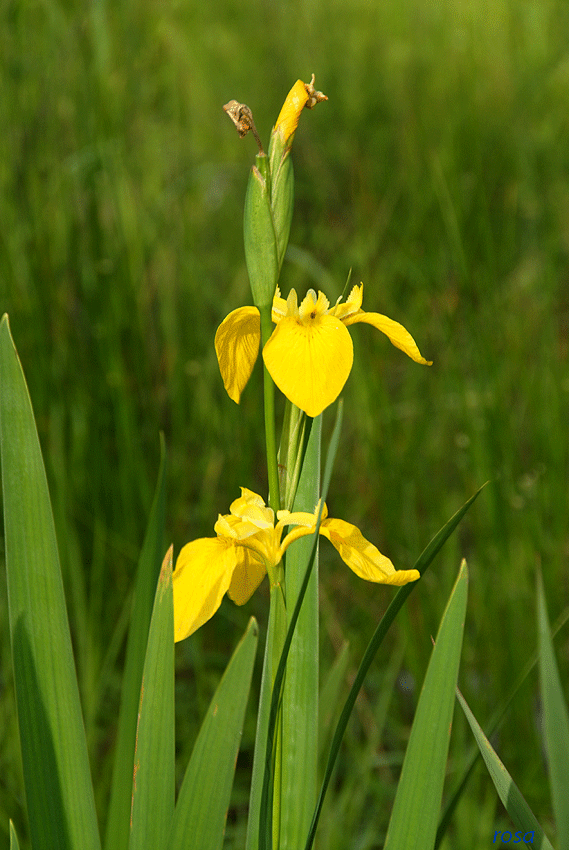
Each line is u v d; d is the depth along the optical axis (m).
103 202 2.45
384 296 2.51
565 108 2.93
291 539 1.12
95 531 2.00
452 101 2.81
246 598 1.17
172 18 2.61
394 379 2.79
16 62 2.20
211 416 2.33
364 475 2.28
